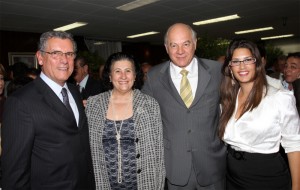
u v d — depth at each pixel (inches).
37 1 213.6
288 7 273.9
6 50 345.7
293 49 577.9
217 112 79.7
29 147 55.4
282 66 181.0
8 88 99.3
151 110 74.9
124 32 392.5
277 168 64.7
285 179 65.6
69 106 63.5
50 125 57.9
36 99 57.9
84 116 69.4
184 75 80.4
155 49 593.3
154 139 73.8
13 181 53.9
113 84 76.3
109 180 73.4
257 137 64.4
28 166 56.2
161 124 76.2
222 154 79.7
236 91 72.4
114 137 72.3
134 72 77.1
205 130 77.2
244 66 65.4
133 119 73.3
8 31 346.3
